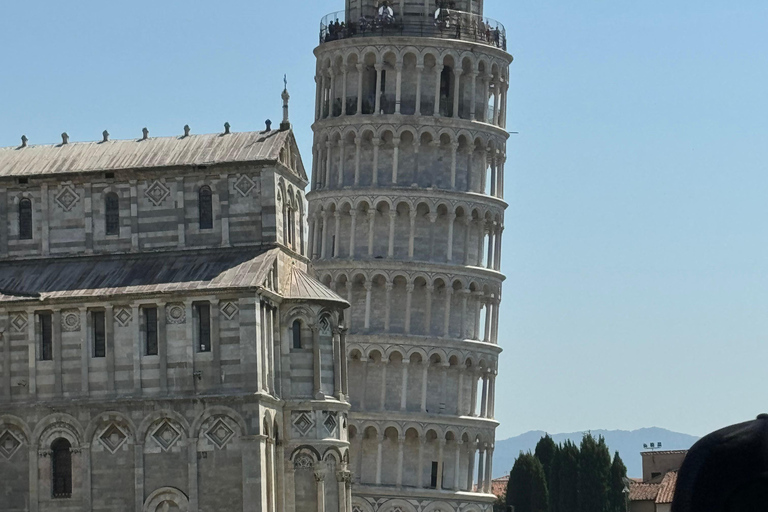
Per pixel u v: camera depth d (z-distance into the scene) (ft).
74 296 468.75
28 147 515.50
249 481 451.12
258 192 484.74
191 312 461.78
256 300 457.27
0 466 472.44
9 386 474.08
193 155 492.13
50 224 497.87
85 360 469.16
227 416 455.22
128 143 509.35
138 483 460.14
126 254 490.49
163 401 459.32
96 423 465.47
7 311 475.31
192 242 487.20
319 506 481.87
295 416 483.51
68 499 465.06
